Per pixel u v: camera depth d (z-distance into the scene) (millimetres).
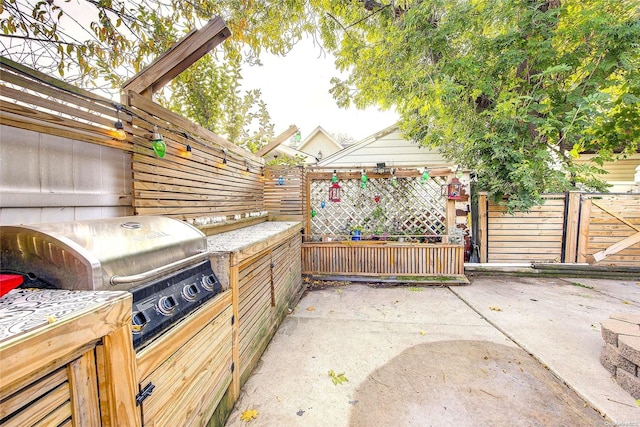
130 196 1577
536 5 4031
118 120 1438
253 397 1777
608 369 2010
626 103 4137
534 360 2184
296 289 3791
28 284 884
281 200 4594
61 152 1213
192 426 1224
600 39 3980
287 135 4004
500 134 4457
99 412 780
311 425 1547
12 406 567
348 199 4898
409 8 4812
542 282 4363
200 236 1592
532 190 4285
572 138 4465
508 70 4414
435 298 3703
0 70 955
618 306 3322
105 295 812
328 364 2148
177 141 1963
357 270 4695
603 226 4566
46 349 594
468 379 1952
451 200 4562
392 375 2004
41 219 1138
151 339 1010
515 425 1538
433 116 5215
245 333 1922
